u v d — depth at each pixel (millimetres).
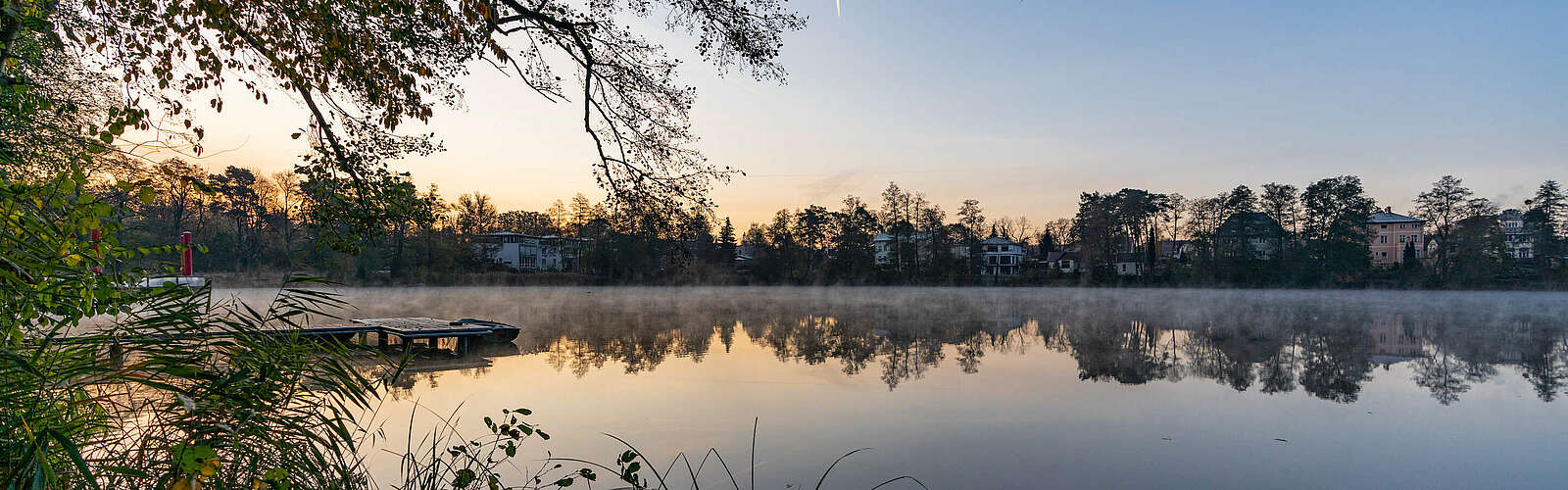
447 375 11391
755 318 26281
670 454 6902
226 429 2148
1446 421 8930
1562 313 32250
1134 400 10164
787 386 10867
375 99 4496
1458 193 63844
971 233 70125
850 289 59469
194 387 2229
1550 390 11438
